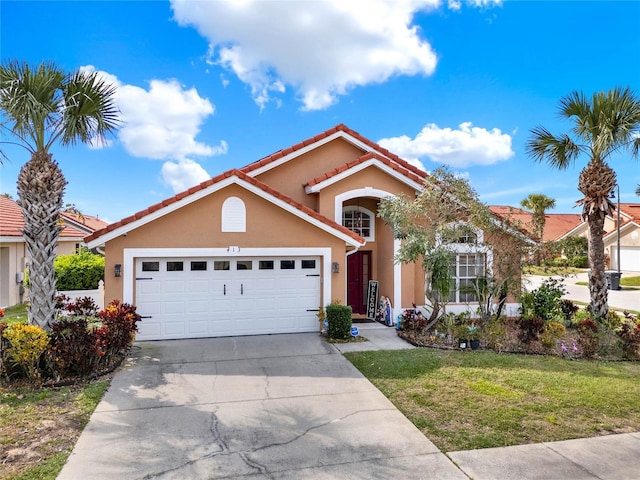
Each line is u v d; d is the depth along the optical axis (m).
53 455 5.59
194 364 9.73
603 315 13.92
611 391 8.20
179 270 12.14
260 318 12.73
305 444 6.04
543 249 12.92
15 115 8.52
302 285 13.09
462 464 5.52
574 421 6.87
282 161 15.18
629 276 34.91
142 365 9.59
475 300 15.20
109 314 9.59
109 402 7.45
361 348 11.27
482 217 11.95
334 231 12.98
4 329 8.23
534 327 11.48
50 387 7.98
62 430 6.32
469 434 6.38
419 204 12.16
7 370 8.12
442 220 12.25
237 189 12.38
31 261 9.13
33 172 9.00
